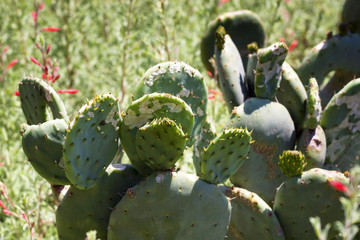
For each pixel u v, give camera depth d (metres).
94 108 9.17
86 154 9.41
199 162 11.23
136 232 9.56
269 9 22.75
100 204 9.93
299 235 10.98
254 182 11.79
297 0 25.70
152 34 20.34
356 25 14.26
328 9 25.78
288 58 22.70
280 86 12.18
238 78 12.35
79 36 19.95
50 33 20.80
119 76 18.80
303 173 10.76
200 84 10.23
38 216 13.40
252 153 11.70
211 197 9.56
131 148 9.70
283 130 11.84
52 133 9.68
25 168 14.32
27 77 10.43
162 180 9.44
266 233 11.01
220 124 15.55
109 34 22.56
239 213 11.15
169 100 9.38
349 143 12.06
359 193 9.48
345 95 11.79
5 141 15.61
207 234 9.68
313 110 11.64
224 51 12.41
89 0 22.12
